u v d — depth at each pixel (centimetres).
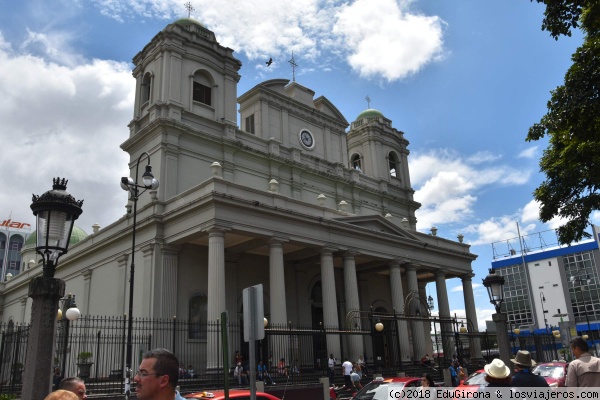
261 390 1827
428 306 3684
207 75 3488
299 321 3441
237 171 3434
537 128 1605
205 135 3275
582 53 1471
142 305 2791
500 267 8144
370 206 4291
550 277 7556
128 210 3181
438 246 3891
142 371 378
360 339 3081
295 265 3550
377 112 4850
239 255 3231
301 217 2939
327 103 4250
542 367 1692
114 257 3206
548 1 1395
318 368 2731
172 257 2859
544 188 1689
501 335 1700
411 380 1484
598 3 1351
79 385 498
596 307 7012
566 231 1675
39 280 859
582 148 1536
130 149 3391
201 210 2655
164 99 3206
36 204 886
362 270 3903
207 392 1005
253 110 3806
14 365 1803
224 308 2483
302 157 3856
